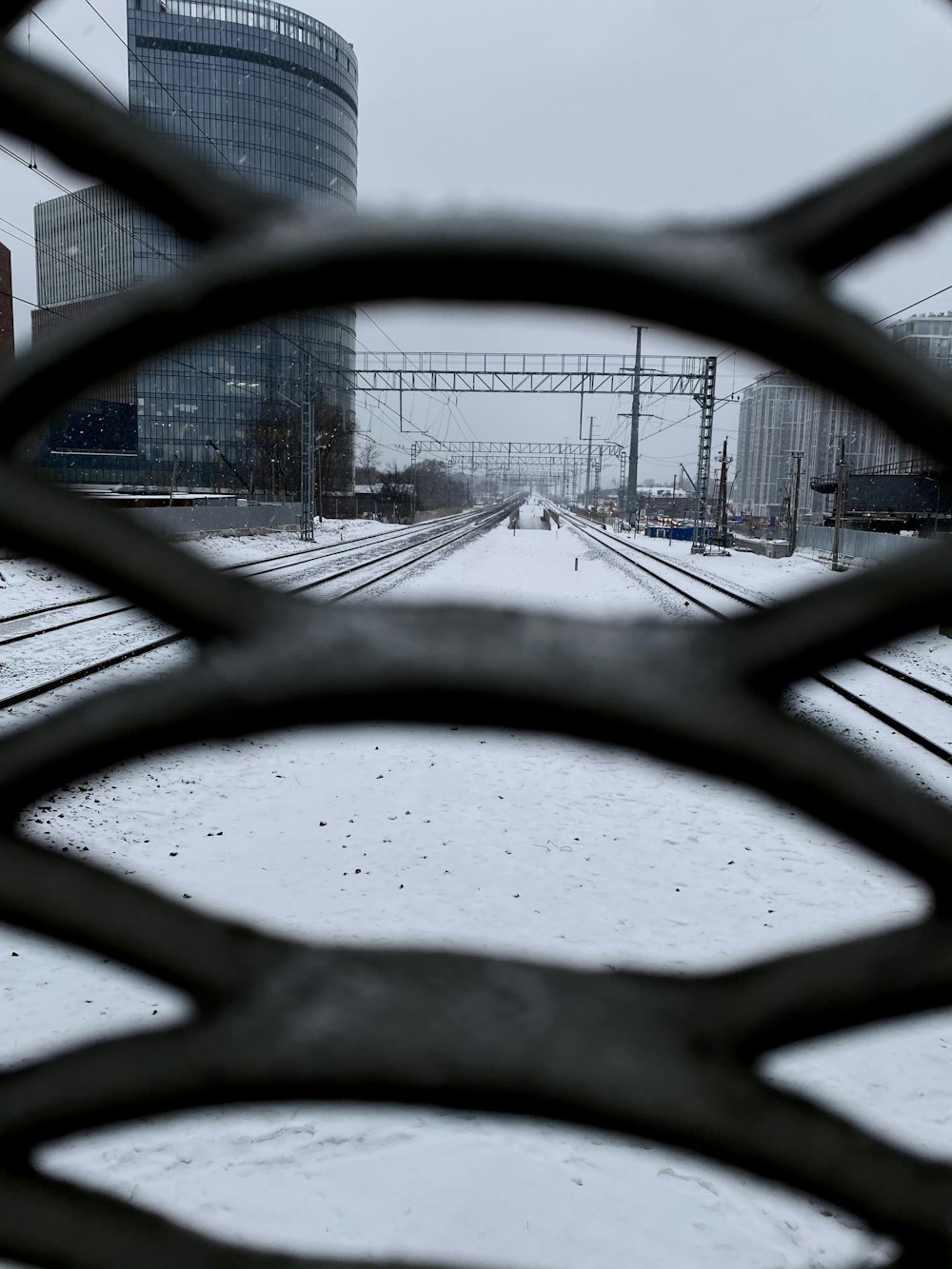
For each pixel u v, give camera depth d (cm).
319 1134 462
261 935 46
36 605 1856
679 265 37
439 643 37
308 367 4000
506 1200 426
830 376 39
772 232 40
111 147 42
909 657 1714
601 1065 41
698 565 3775
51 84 43
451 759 1055
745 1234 409
